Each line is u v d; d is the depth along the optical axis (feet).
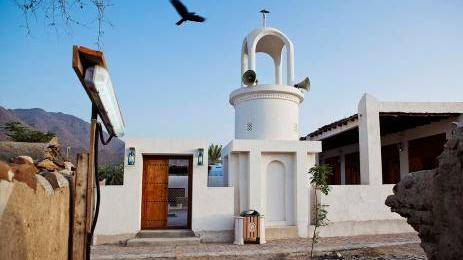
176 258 31.63
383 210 45.39
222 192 41.65
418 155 57.31
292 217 43.21
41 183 9.44
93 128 12.60
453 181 12.67
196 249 35.32
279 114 47.78
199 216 40.81
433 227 14.21
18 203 7.62
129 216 39.60
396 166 63.10
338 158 78.69
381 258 30.07
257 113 47.88
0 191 6.63
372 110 47.57
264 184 43.37
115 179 76.33
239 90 49.14
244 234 38.70
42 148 16.22
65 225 11.91
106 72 10.48
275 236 41.55
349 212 44.27
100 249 35.37
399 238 40.96
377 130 47.21
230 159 43.50
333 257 31.19
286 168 44.06
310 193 44.29
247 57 53.78
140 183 40.47
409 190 16.17
